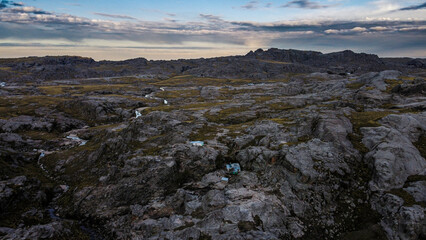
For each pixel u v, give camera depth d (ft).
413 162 160.76
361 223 144.05
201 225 144.66
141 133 286.46
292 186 167.32
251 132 255.91
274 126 252.01
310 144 193.16
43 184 213.87
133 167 204.23
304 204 156.66
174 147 223.10
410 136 191.62
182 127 294.46
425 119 208.23
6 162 228.02
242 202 155.43
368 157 174.09
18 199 185.47
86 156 262.47
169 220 153.99
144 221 157.48
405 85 341.82
